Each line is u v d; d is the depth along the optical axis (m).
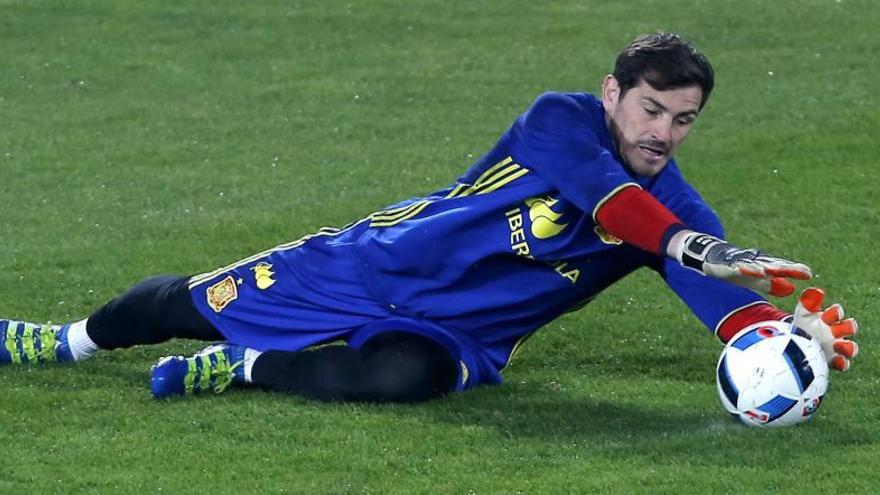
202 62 48.62
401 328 21.91
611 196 20.06
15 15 53.69
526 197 21.30
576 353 25.33
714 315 21.44
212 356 22.31
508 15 53.16
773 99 42.28
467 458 19.47
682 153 37.84
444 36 50.94
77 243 32.12
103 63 48.62
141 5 55.03
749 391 20.42
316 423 20.88
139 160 38.78
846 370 21.50
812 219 33.06
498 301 21.81
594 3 54.25
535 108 21.31
